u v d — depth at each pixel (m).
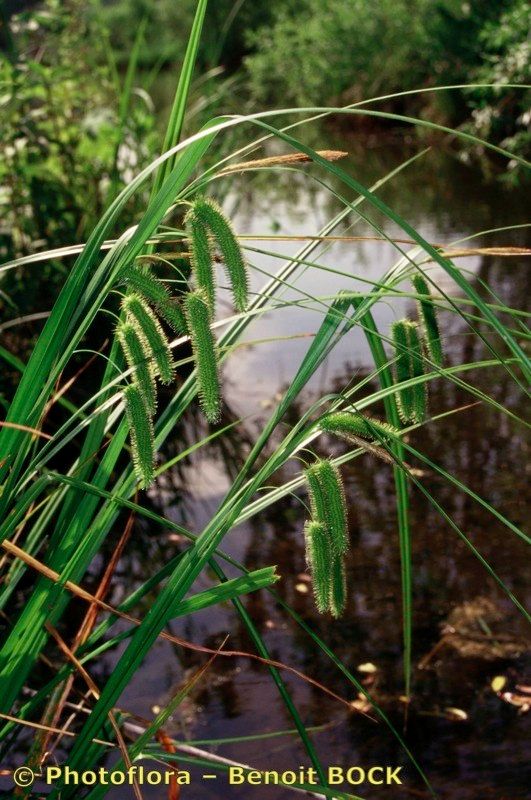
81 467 0.51
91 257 0.42
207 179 0.42
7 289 1.35
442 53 3.84
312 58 4.53
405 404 0.48
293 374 1.59
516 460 1.25
